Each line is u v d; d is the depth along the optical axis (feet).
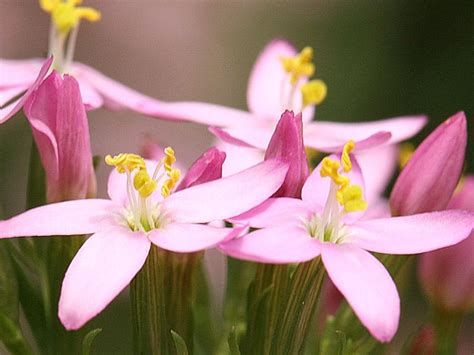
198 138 0.56
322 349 0.29
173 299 0.28
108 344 0.40
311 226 0.26
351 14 0.60
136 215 0.26
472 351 0.50
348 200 0.26
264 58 0.34
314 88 0.31
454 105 0.56
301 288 0.26
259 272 0.27
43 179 0.29
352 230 0.26
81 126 0.27
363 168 0.34
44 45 0.58
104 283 0.25
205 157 0.27
